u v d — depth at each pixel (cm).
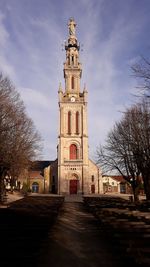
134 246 1109
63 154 7156
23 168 4178
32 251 1079
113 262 1163
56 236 1688
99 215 2139
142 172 3278
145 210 2055
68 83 7594
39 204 3028
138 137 3095
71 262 1166
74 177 7081
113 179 8800
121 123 3738
